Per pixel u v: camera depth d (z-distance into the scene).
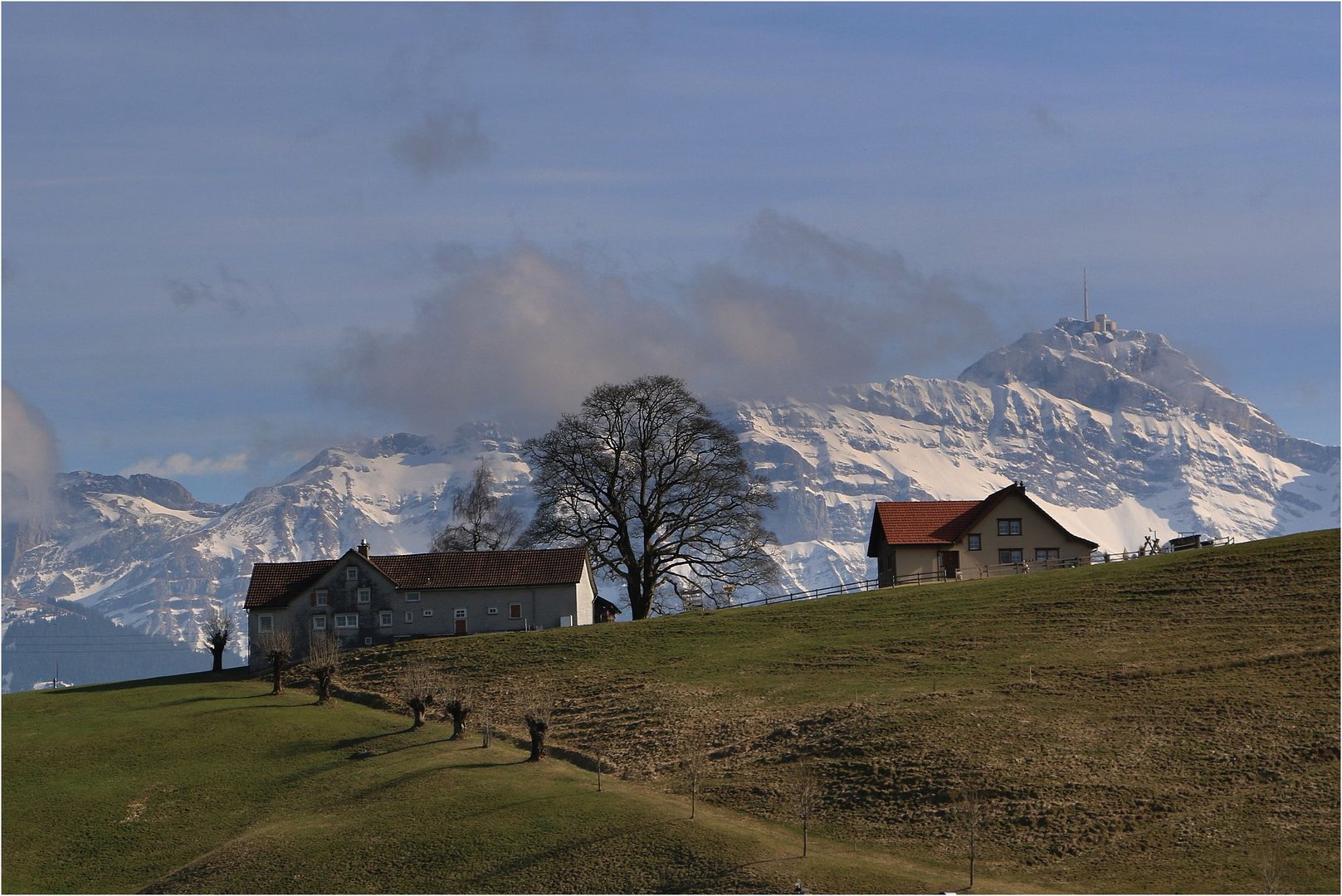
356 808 82.12
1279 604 104.31
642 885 69.12
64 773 94.00
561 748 93.25
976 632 108.31
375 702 110.56
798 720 91.81
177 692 119.12
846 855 72.50
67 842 83.38
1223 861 68.62
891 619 116.06
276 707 109.12
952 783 78.75
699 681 104.88
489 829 76.31
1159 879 67.50
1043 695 90.69
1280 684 87.81
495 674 114.06
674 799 81.62
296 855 75.81
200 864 77.19
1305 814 72.12
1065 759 80.38
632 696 103.25
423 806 80.62
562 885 69.69
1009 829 73.75
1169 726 83.56
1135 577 117.62
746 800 80.56
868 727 88.00
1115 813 74.19
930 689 94.88
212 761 94.69
